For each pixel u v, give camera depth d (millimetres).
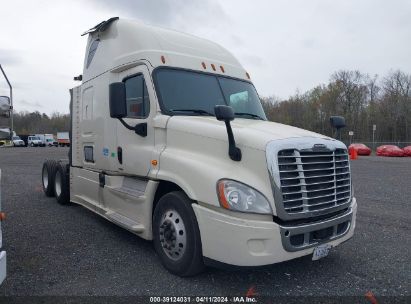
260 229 3730
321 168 4180
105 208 6234
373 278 4508
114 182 6008
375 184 12906
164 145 4867
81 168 7410
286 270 4684
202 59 5805
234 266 3773
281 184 3832
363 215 7949
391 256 5309
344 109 70312
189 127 4562
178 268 4324
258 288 4152
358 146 39938
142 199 5000
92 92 6832
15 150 41562
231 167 4066
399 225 7090
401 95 68000
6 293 3900
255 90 6348
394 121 66125
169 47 5586
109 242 5680
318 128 68812
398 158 32375
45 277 4328
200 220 4035
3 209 7926
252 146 3982
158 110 4996
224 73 5926
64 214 7516
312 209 4055
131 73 5570
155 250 5176
